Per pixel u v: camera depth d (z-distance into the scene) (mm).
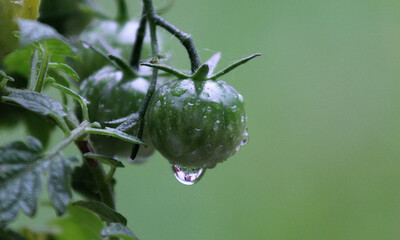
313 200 560
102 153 369
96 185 360
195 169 358
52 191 305
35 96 315
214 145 346
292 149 567
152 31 358
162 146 348
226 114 346
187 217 544
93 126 322
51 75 344
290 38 567
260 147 563
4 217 297
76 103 368
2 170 302
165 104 345
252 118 564
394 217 567
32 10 328
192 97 344
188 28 538
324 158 567
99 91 367
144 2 358
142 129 347
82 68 389
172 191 546
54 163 308
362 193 564
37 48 321
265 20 562
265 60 563
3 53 327
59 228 364
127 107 366
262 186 560
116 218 329
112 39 396
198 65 353
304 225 558
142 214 540
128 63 375
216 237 548
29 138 308
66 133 317
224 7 545
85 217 362
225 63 545
